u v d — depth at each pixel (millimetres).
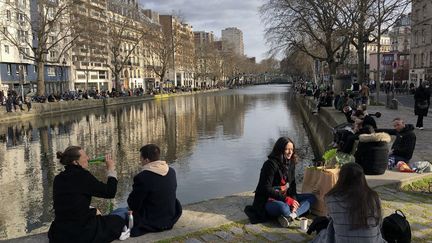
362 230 3773
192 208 6621
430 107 29516
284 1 40000
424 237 5602
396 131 9570
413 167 8945
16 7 51406
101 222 5141
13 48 57094
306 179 6734
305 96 49750
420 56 61906
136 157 19219
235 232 5707
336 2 31219
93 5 72125
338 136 11141
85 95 58281
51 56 68312
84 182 4840
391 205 6848
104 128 30969
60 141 24750
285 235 5629
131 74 103938
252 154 19344
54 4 51438
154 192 5598
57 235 4770
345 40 39156
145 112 46000
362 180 3920
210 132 27578
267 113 41562
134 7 97625
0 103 44500
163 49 86875
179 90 101188
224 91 123375
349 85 34094
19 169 17141
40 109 40250
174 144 22828
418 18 61938
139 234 5477
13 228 10367
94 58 75188
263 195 6055
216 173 15727
